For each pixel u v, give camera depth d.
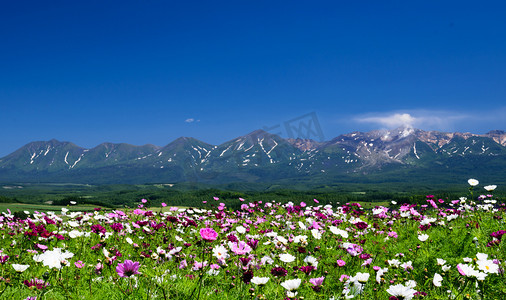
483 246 6.79
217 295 4.48
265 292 4.60
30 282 4.41
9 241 8.45
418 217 9.78
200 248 6.75
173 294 4.30
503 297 4.60
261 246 7.54
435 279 4.78
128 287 4.42
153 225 8.53
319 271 6.02
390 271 5.88
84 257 6.92
